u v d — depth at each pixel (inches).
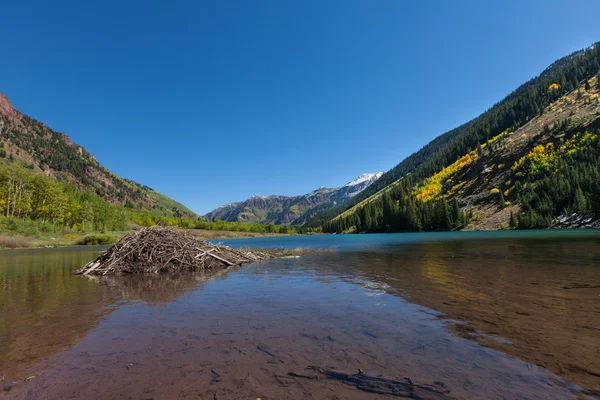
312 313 316.2
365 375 176.4
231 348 224.7
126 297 434.6
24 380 182.9
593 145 4377.5
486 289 400.2
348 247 1606.8
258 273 670.5
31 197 3110.2
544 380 164.2
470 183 6028.5
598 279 447.8
